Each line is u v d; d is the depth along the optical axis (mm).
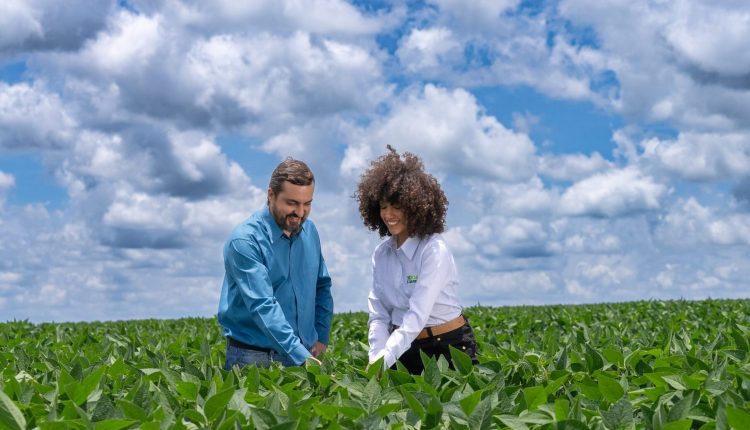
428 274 4582
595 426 2768
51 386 3525
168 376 3646
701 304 10898
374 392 3193
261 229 5242
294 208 5109
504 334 7570
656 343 5605
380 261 4973
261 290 5023
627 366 4027
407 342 4500
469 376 3779
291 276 5414
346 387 3469
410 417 2941
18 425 2725
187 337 7930
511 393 3365
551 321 9023
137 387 3268
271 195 5211
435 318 4754
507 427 2926
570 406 3197
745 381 3164
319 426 2865
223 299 5430
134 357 5133
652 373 3494
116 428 2701
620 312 10797
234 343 5355
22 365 4848
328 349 6129
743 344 4512
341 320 10750
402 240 4812
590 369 3984
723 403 2562
